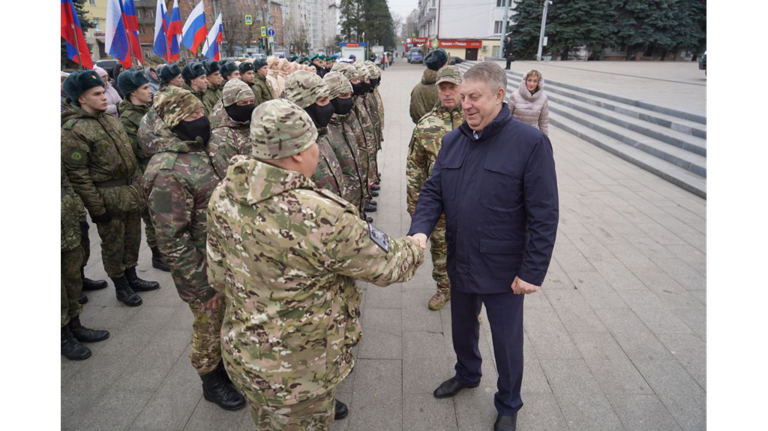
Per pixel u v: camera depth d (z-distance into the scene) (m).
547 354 2.99
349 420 2.49
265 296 1.52
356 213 1.54
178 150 2.28
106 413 2.55
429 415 2.52
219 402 2.57
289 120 1.40
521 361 2.28
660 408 2.52
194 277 2.31
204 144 2.40
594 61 29.11
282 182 1.41
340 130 3.67
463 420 2.49
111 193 3.40
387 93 17.42
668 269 4.11
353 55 34.12
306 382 1.61
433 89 5.34
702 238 4.75
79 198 3.16
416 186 3.44
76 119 3.19
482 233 2.12
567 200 5.97
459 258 2.22
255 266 1.47
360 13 53.75
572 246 4.61
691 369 2.82
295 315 1.52
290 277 1.47
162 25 8.02
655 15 27.89
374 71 6.12
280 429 1.68
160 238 2.25
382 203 5.96
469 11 40.94
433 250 3.43
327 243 1.42
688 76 16.66
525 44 31.05
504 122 2.04
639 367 2.85
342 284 1.67
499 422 2.35
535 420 2.46
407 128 10.94
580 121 11.07
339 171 3.18
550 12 29.72
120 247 3.57
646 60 30.73
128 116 4.08
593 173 7.24
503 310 2.21
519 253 2.14
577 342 3.11
